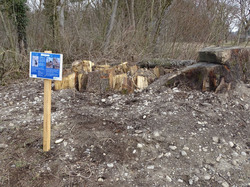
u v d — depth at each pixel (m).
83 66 4.84
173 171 2.51
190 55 7.79
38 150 2.73
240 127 3.29
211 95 3.88
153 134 3.02
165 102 3.78
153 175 2.45
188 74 4.18
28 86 4.94
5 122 3.36
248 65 4.27
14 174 2.38
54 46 6.71
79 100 4.09
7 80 5.32
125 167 2.53
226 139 3.02
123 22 7.91
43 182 2.29
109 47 6.75
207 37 8.30
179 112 3.46
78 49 6.64
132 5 8.46
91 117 3.47
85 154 2.69
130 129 3.14
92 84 4.38
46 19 7.36
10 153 2.68
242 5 8.48
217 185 2.36
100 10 8.27
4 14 6.77
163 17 7.74
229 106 3.69
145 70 4.93
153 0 7.34
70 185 2.28
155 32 7.71
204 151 2.80
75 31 6.94
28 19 7.04
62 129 3.17
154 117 3.36
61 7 6.84
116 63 5.56
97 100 4.09
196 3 8.29
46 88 2.52
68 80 4.48
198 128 3.14
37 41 7.12
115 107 3.78
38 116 3.56
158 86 4.34
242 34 8.95
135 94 4.23
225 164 2.63
